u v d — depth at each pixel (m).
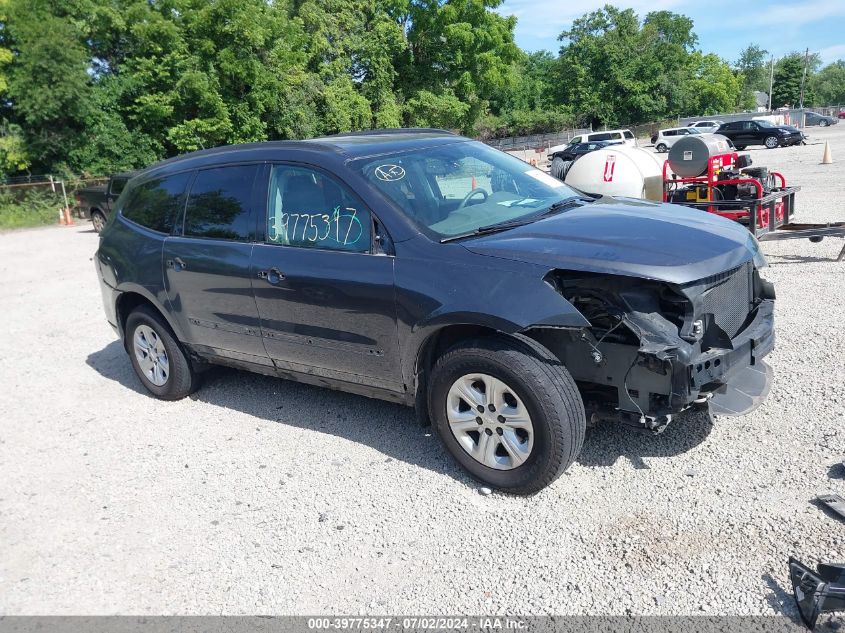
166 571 3.37
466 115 42.88
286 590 3.16
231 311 4.71
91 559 3.53
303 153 4.41
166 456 4.60
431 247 3.75
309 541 3.51
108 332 8.02
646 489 3.62
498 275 3.46
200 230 4.93
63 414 5.54
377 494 3.87
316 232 4.23
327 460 4.32
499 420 3.60
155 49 27.75
